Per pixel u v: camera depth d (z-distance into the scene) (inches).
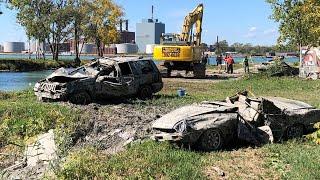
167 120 485.4
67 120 608.7
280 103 565.3
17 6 2751.0
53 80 776.9
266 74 1531.7
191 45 1614.2
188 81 1451.8
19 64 2422.5
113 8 3026.6
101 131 581.3
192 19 1670.8
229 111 503.2
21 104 708.7
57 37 2891.2
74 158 421.1
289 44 1772.9
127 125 594.9
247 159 446.0
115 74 824.3
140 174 384.2
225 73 1958.7
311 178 373.1
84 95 773.9
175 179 375.6
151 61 887.7
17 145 571.8
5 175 470.3
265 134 518.3
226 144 499.2
